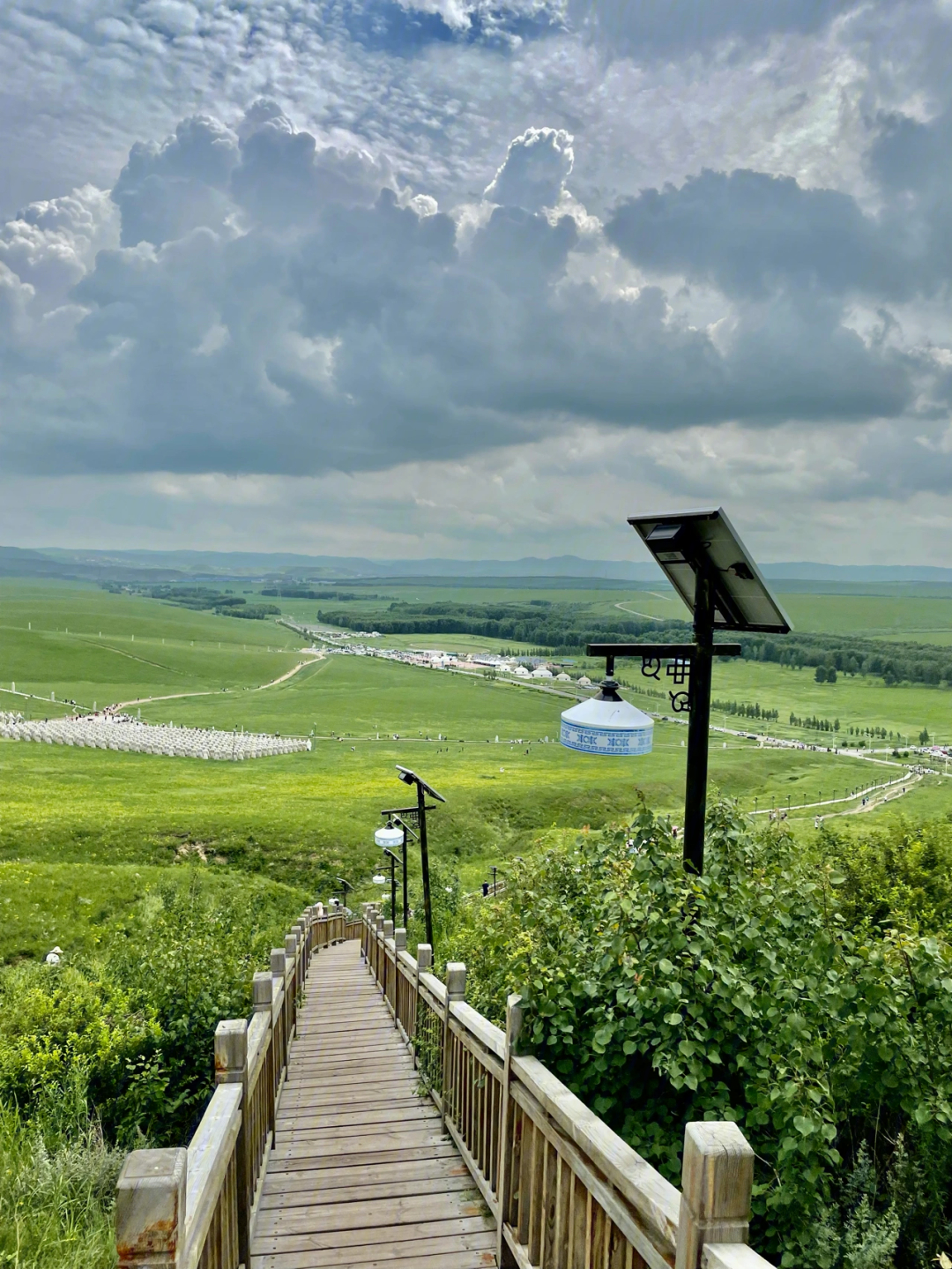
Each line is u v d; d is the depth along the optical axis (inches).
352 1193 175.3
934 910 335.0
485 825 2151.8
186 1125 248.5
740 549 146.3
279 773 2785.4
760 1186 112.3
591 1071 127.4
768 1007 123.3
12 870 945.5
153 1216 74.0
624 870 176.1
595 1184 99.3
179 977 291.6
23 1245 133.8
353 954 864.9
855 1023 125.3
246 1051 145.2
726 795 192.7
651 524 162.6
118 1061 238.8
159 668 5836.6
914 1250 114.1
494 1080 162.1
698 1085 119.6
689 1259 68.5
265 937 447.5
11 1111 208.1
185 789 2278.5
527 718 4852.4
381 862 1609.3
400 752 3526.1
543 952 147.9
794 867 173.3
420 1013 285.1
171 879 1058.1
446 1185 179.8
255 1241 153.9
